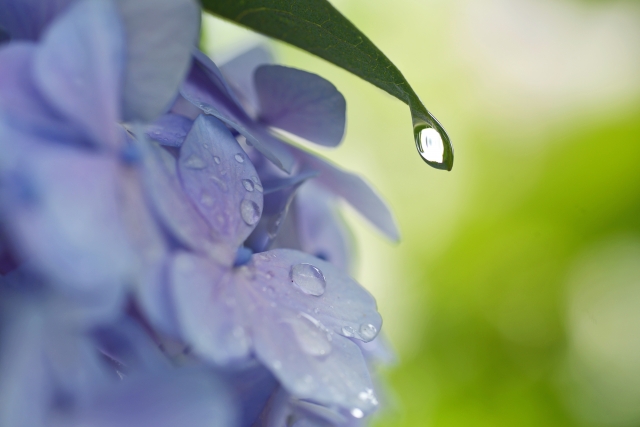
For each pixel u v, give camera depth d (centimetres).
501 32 45
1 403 14
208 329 15
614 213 41
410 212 43
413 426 38
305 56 42
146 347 15
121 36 15
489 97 45
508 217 42
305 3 18
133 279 15
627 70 44
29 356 14
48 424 14
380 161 44
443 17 44
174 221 16
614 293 40
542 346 39
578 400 38
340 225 22
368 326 17
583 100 44
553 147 43
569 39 45
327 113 19
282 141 19
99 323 15
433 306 41
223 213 16
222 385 16
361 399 16
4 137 15
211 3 19
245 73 21
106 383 15
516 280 41
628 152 42
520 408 38
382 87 18
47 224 14
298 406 18
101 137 15
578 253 41
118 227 15
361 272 41
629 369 38
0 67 15
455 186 44
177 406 15
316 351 16
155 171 15
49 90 15
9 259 15
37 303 14
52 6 16
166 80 16
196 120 16
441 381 39
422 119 18
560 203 42
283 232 19
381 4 44
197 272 16
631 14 44
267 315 16
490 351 39
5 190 15
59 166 15
